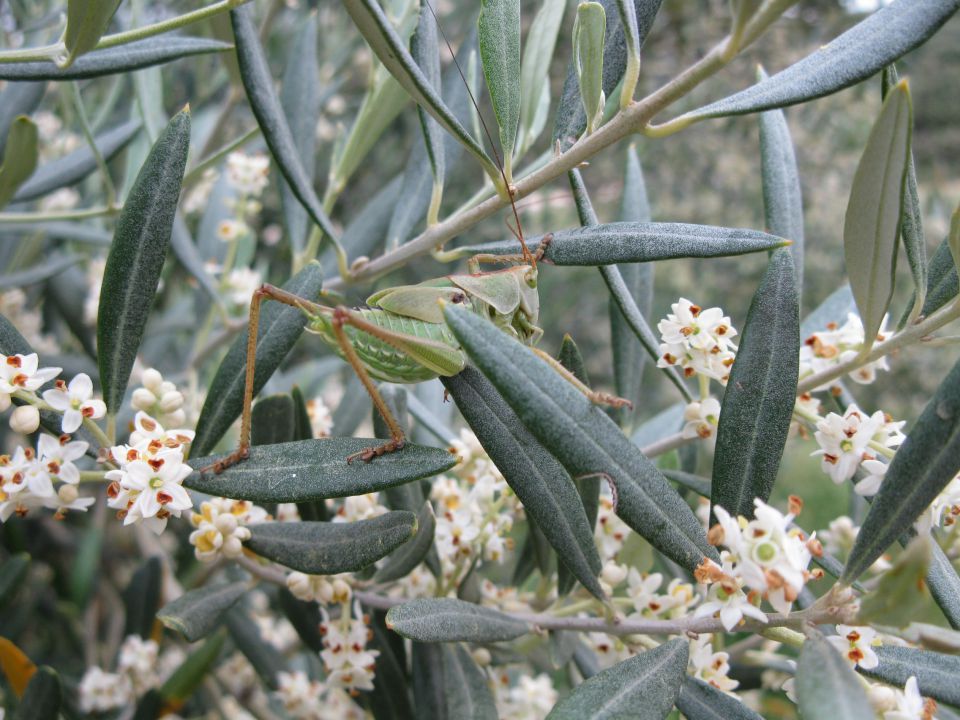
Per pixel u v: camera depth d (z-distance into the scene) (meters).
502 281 0.19
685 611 0.20
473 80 0.25
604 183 0.67
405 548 0.20
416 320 0.18
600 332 0.68
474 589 0.22
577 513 0.17
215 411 0.18
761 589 0.13
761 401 0.16
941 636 0.13
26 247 0.35
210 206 0.36
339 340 0.17
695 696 0.16
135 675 0.29
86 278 0.36
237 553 0.17
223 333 0.31
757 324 0.17
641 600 0.20
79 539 0.39
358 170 0.58
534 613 0.22
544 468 0.17
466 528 0.21
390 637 0.22
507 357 0.14
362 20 0.15
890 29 0.16
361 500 0.21
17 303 0.36
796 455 0.69
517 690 0.25
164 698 0.26
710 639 0.18
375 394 0.16
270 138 0.22
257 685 0.33
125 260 0.17
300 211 0.27
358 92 0.57
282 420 0.20
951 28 0.88
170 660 0.37
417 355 0.17
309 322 0.18
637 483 0.15
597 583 0.17
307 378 0.36
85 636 0.37
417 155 0.25
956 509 0.16
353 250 0.31
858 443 0.17
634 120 0.17
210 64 0.43
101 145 0.29
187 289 0.44
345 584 0.20
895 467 0.14
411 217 0.25
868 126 0.70
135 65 0.21
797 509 0.15
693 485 0.20
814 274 0.70
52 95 0.44
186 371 0.33
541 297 0.61
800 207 0.21
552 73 0.60
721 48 0.15
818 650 0.13
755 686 0.24
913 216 0.17
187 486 0.16
